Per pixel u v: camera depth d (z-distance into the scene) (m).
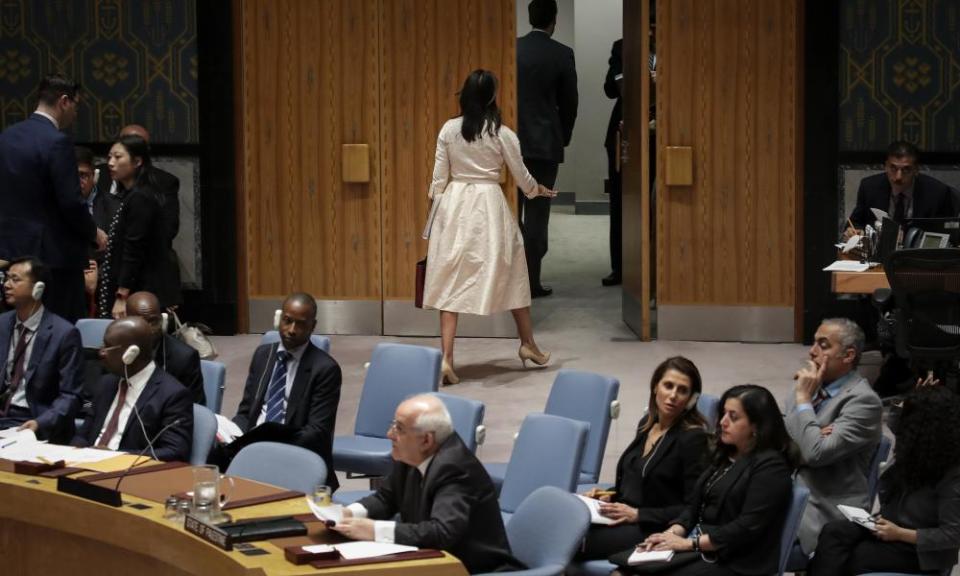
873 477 7.67
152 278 12.73
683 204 14.84
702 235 14.84
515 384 13.02
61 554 6.93
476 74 12.89
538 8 16.53
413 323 15.49
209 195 15.35
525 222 17.52
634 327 15.30
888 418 11.61
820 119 14.36
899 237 12.45
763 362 13.85
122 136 12.68
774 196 14.70
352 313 15.57
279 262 15.58
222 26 15.12
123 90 15.28
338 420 11.85
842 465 7.61
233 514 6.47
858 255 12.68
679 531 7.18
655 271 14.98
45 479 7.11
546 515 6.46
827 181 14.43
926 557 6.82
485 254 12.94
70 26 15.24
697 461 7.42
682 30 14.63
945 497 6.82
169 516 6.40
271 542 6.05
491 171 13.00
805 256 14.59
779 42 14.51
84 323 10.48
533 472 7.59
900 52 14.23
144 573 6.54
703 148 14.74
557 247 21.94
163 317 9.09
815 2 14.23
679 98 14.70
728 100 14.66
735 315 14.88
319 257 15.53
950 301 11.20
